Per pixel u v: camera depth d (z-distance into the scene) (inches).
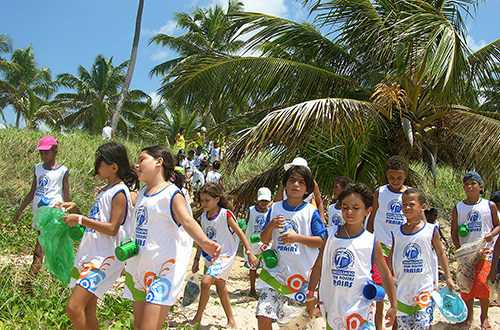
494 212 203.2
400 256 156.9
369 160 306.0
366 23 318.3
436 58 255.1
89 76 1362.0
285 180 145.8
